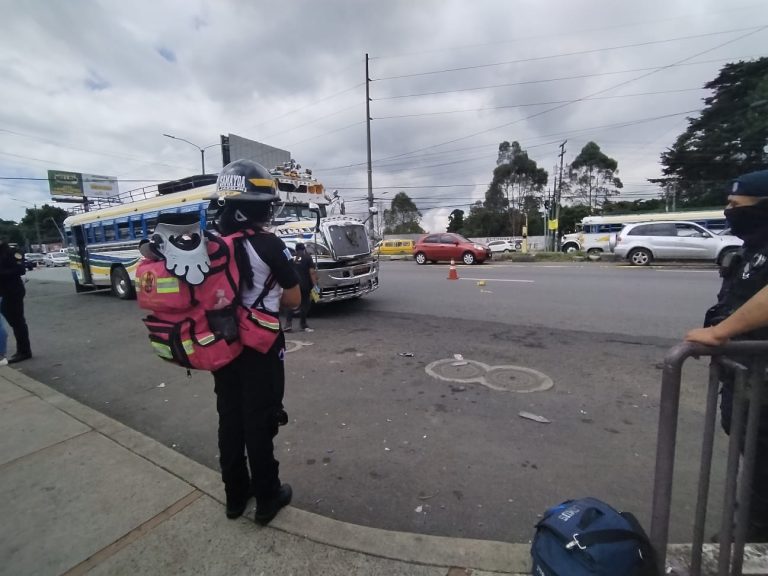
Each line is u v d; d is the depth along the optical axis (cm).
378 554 217
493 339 643
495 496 274
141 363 596
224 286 215
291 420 389
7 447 341
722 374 170
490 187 7212
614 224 2750
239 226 234
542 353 564
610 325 705
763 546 185
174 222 221
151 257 224
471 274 1587
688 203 5091
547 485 284
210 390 481
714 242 1623
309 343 654
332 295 838
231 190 234
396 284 1329
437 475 298
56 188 5122
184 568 212
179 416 414
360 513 261
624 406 399
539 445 335
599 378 469
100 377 543
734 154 4638
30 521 251
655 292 994
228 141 2517
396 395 440
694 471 295
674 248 1675
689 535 234
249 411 231
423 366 528
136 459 318
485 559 211
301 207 1006
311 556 217
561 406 402
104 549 227
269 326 223
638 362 518
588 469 301
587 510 175
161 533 238
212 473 297
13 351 701
